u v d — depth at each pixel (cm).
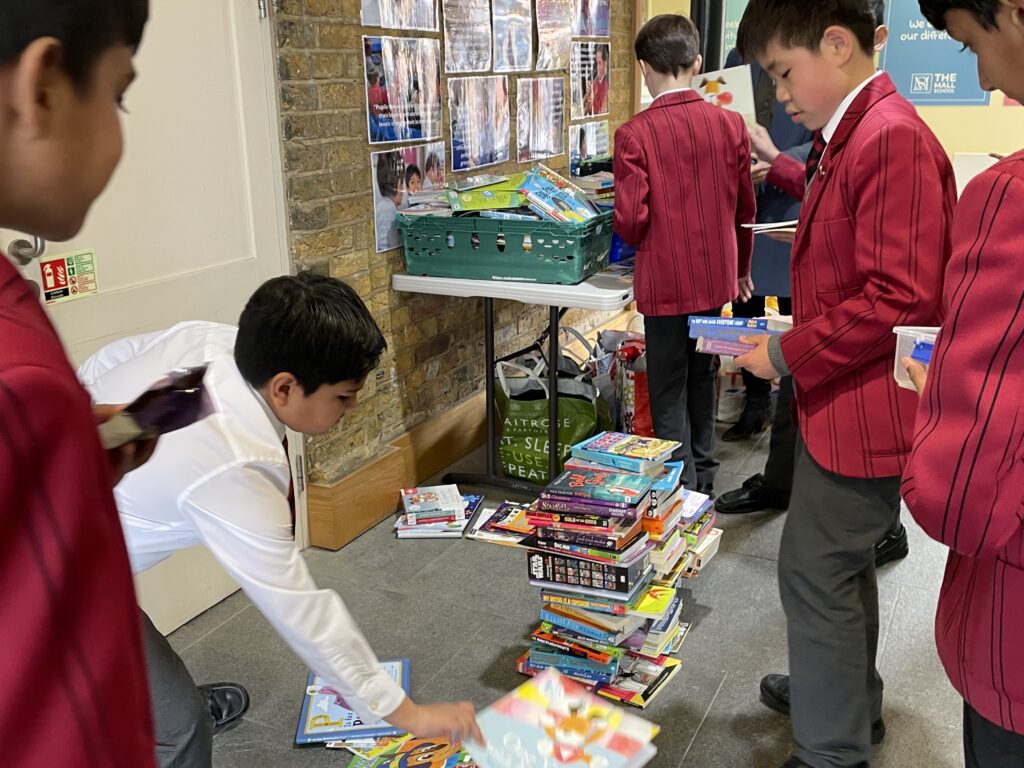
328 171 293
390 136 321
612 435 244
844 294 166
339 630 129
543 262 317
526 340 438
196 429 129
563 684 133
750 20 167
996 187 91
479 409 395
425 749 199
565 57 443
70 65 51
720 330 190
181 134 243
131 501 133
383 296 330
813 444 171
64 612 46
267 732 219
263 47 266
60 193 52
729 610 267
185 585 263
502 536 314
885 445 163
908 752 207
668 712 222
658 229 303
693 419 337
